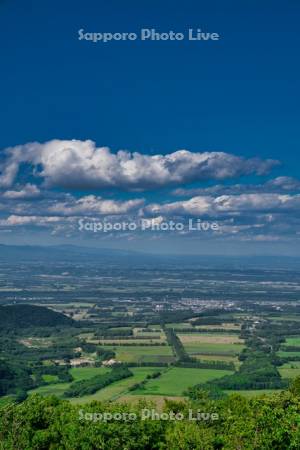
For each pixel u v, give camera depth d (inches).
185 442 1774.1
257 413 1835.6
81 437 1845.5
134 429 1865.2
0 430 1961.1
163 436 1887.3
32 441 1915.6
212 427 1945.1
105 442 1839.3
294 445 1711.4
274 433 1740.9
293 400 1878.7
